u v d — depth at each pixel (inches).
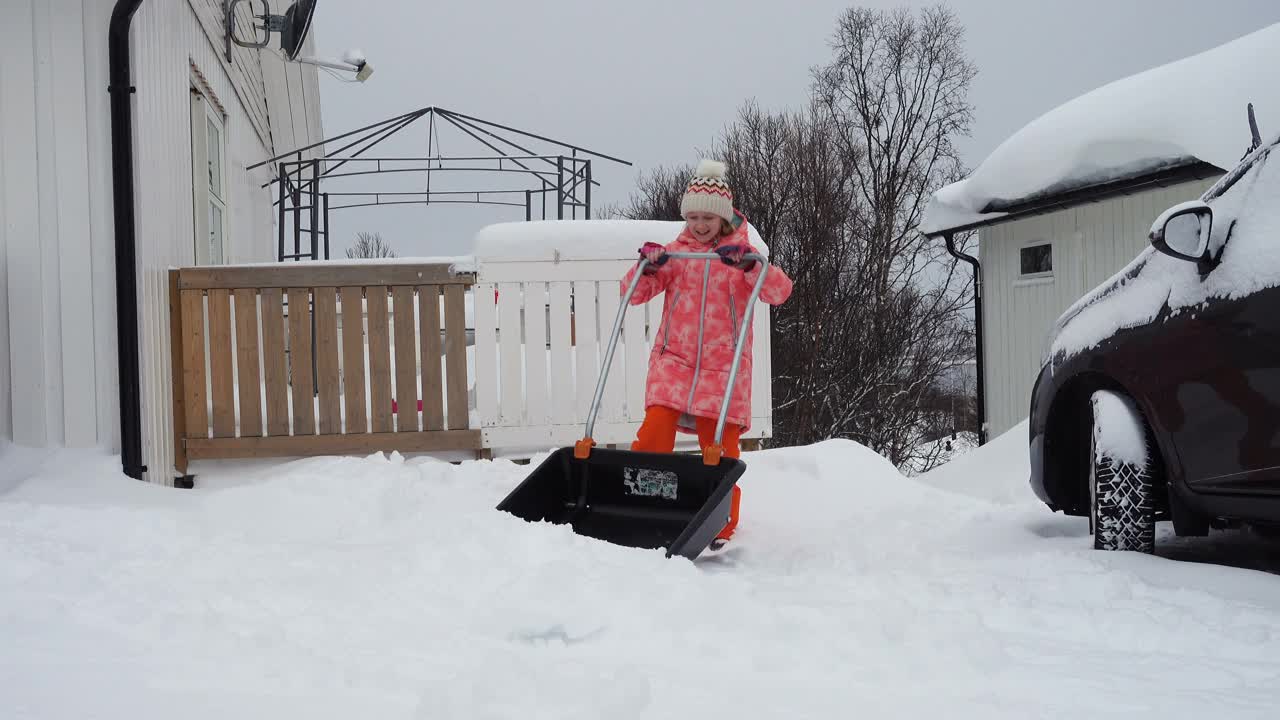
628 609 93.2
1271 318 119.9
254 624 88.0
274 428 235.5
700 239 165.0
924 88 1242.6
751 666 80.2
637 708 66.8
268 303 234.5
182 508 156.3
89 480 176.9
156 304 218.8
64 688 68.9
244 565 110.4
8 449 188.7
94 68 195.8
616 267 245.3
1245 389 123.0
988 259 520.4
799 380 995.3
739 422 161.2
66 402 193.0
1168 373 134.2
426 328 239.6
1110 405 144.9
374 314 237.5
